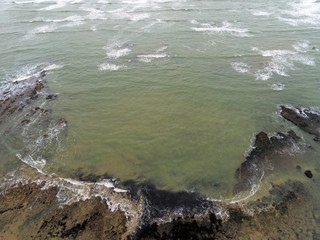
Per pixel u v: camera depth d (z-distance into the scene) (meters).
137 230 11.84
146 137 17.28
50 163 15.50
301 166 15.01
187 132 17.64
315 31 32.69
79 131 17.88
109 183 14.20
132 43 30.17
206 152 16.11
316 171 14.69
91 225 12.00
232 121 18.53
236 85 22.30
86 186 13.98
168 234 11.73
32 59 27.22
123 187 13.98
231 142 16.80
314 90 21.48
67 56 27.61
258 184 14.03
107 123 18.59
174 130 17.83
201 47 28.97
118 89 22.20
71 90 22.23
